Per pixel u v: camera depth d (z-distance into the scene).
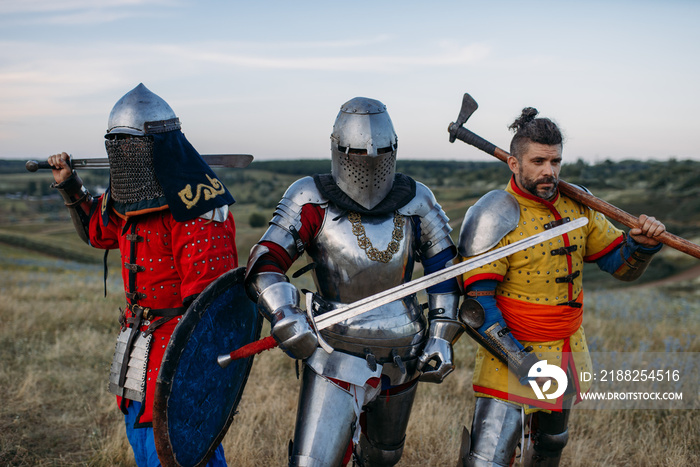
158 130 3.09
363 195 3.14
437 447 4.41
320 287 3.23
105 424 4.82
